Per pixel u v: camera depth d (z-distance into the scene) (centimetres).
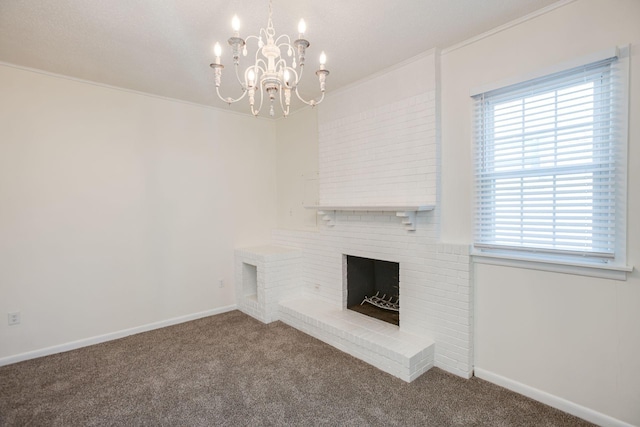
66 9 198
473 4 199
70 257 307
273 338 327
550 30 204
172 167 370
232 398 227
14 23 213
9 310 278
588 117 193
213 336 334
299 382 246
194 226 388
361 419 204
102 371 265
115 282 332
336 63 281
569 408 204
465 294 246
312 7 199
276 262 378
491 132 235
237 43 145
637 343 180
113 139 330
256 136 444
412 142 276
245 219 433
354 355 286
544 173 211
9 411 214
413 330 282
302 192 418
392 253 296
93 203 319
